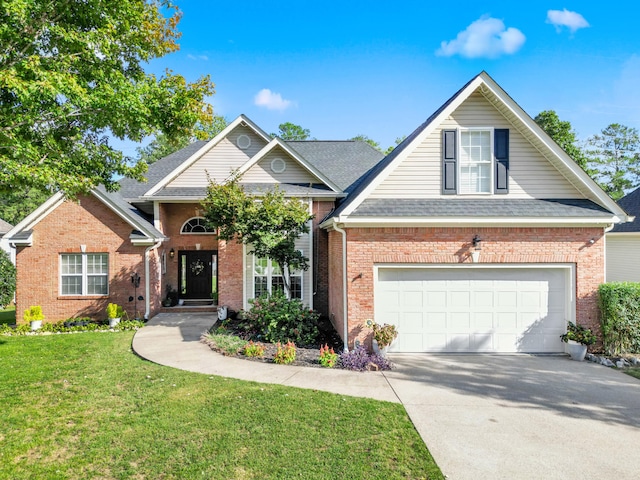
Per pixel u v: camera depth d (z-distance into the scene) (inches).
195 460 183.9
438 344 399.2
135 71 444.8
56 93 323.0
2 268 609.9
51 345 419.5
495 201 403.5
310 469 176.4
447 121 411.2
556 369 342.6
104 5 375.9
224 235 481.7
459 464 184.5
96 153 418.6
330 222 404.2
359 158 729.0
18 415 236.7
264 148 577.9
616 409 253.9
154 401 256.5
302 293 561.9
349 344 387.2
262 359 358.9
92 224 555.5
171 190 596.7
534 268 397.1
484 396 275.0
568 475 177.0
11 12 312.8
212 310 616.1
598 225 388.2
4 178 323.6
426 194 408.5
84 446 198.2
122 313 529.3
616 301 377.7
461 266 393.4
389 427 219.3
